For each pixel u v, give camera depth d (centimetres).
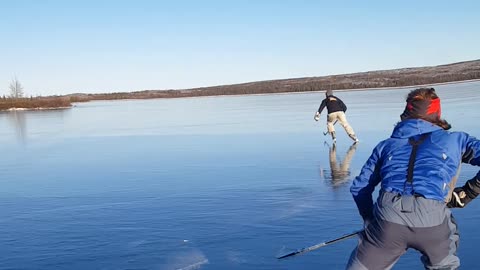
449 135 298
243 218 577
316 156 1043
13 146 1562
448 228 284
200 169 947
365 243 301
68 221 602
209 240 502
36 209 673
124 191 770
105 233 543
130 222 584
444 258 286
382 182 298
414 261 414
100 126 2317
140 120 2644
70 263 453
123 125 2309
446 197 288
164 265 437
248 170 910
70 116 3472
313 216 572
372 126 1566
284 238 497
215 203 661
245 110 2994
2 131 2270
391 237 285
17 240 530
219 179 834
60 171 1006
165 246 488
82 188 810
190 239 508
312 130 1589
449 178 288
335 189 713
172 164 1029
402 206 281
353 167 890
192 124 2109
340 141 1273
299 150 1150
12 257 475
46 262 458
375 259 294
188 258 451
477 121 1361
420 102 309
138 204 676
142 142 1498
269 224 548
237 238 504
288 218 568
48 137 1841
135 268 434
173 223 571
